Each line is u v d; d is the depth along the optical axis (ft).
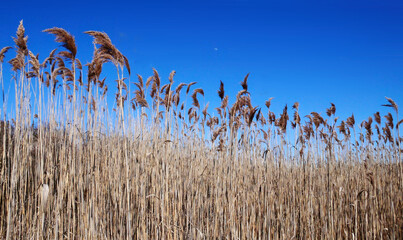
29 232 6.05
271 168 7.35
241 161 7.11
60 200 5.98
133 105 8.07
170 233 6.22
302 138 9.27
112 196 6.37
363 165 9.86
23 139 6.80
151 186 6.59
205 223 7.22
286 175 8.49
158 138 7.04
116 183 6.48
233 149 7.15
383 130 11.22
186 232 6.56
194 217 6.75
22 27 6.75
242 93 7.03
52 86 7.15
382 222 8.36
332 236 7.76
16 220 6.36
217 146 8.05
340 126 11.41
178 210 6.66
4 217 6.51
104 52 6.05
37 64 6.97
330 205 8.65
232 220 6.61
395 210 8.87
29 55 6.97
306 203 8.14
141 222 6.15
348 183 9.78
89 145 6.60
